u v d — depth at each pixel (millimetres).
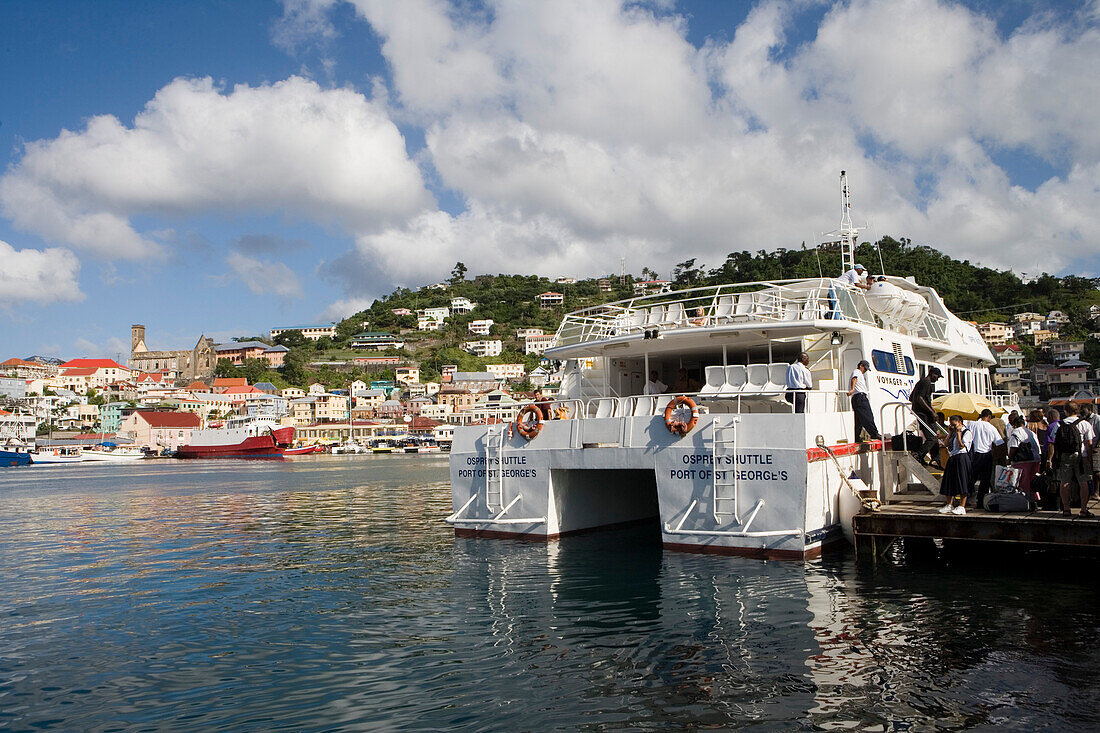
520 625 12219
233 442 130875
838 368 18891
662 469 16781
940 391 23766
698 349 20281
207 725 8664
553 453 18453
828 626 11594
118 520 32156
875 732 8031
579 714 8641
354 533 25250
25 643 12156
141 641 12141
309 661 10836
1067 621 11656
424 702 9141
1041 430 18188
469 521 19969
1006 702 8672
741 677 9617
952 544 17859
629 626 11891
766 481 15523
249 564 19203
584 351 20875
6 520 32875
